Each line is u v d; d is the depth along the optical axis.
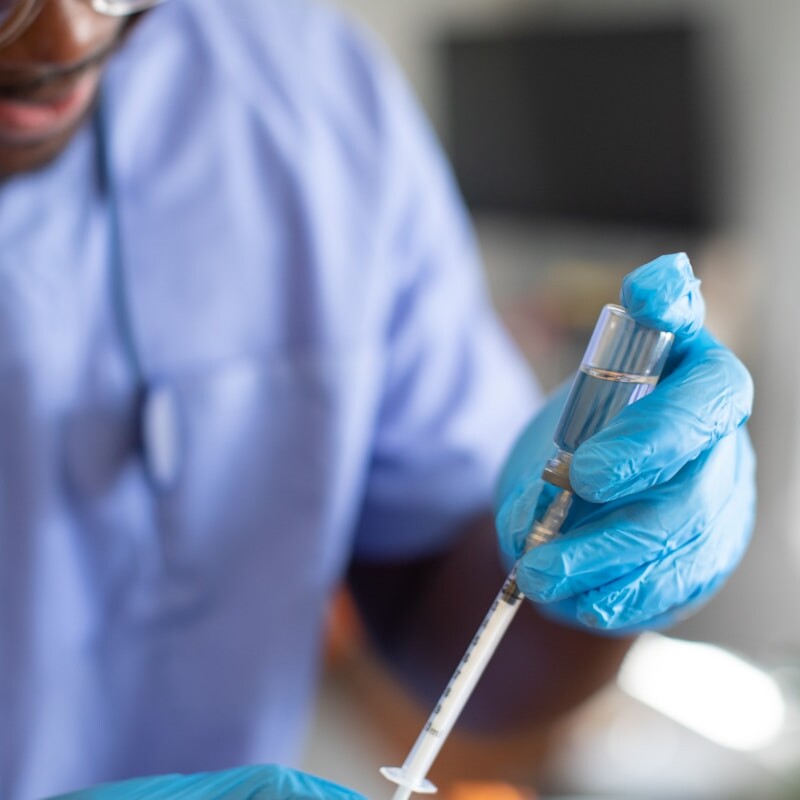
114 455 0.96
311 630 1.09
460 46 2.87
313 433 1.05
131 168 0.99
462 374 1.16
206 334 1.00
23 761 0.95
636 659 1.48
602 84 2.63
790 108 2.48
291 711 1.09
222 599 1.03
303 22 1.14
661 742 1.34
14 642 0.93
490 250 2.97
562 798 1.29
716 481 0.67
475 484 1.13
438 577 1.13
